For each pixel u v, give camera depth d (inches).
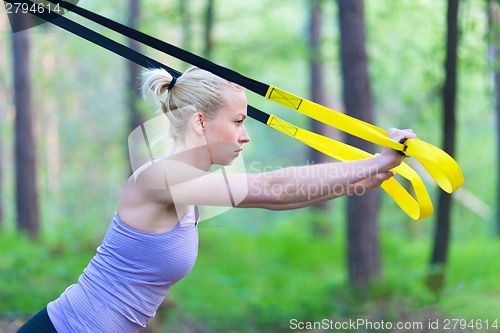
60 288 328.8
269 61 555.8
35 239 600.7
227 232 651.5
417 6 411.8
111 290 105.7
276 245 619.2
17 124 631.2
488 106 494.0
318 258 602.9
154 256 104.8
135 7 482.6
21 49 621.3
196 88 103.8
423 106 506.6
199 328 340.5
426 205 108.9
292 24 712.4
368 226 402.9
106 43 112.1
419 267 454.3
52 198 1013.2
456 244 568.4
